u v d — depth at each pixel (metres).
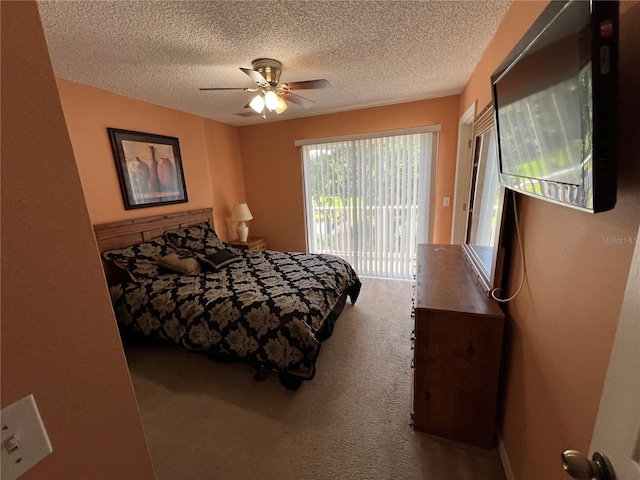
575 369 0.82
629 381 0.45
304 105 2.49
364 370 2.12
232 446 1.54
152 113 3.04
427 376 1.48
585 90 0.59
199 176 3.69
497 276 1.43
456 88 2.95
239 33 1.69
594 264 0.74
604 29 0.54
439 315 1.38
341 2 1.43
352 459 1.44
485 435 1.46
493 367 1.37
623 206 0.63
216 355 2.11
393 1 1.43
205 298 2.14
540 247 1.08
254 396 1.90
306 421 1.68
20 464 0.42
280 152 4.21
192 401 1.87
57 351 0.48
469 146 2.96
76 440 0.51
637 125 0.58
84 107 2.44
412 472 1.37
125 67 2.11
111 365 0.57
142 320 2.25
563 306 0.90
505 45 1.57
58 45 1.72
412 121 3.43
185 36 1.70
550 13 0.74
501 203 1.35
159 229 3.10
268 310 1.94
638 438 0.43
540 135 0.86
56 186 0.47
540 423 1.03
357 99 3.25
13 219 0.41
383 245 3.97
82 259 0.51
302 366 1.83
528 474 1.12
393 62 2.21
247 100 3.02
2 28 0.39
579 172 0.65
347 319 2.90
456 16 1.58
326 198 4.11
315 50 1.95
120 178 2.72
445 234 3.59
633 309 0.44
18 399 0.42
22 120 0.42
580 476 0.50
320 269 2.69
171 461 1.47
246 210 4.04
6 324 0.41
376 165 3.74
